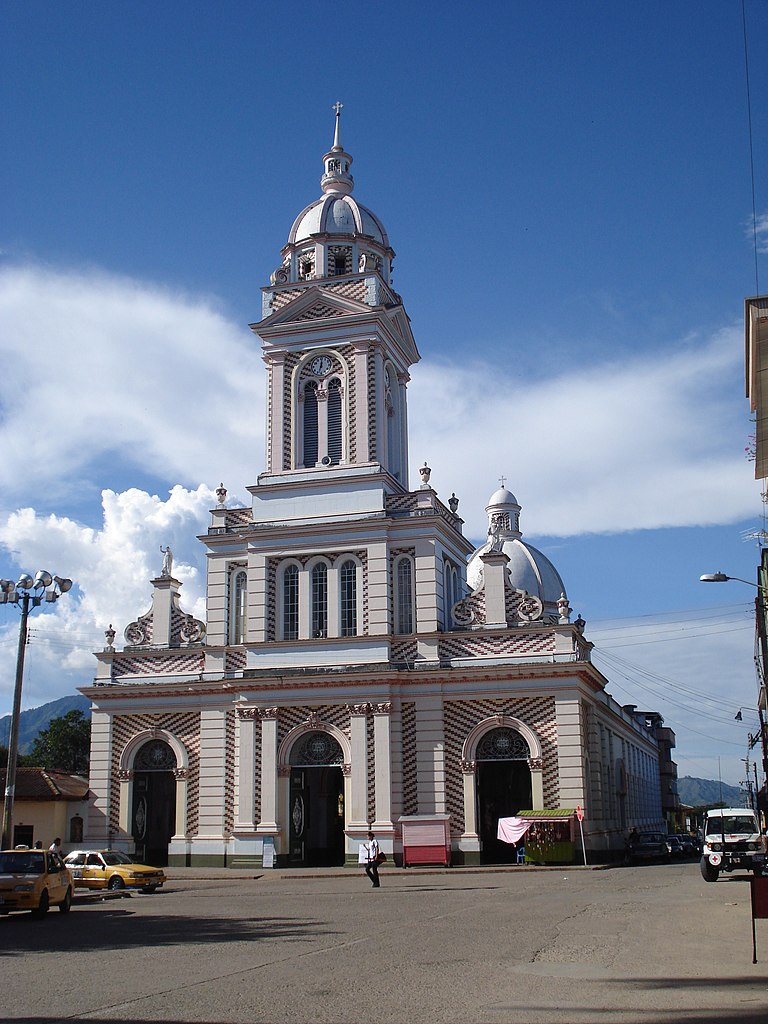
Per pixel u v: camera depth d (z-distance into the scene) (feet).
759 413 103.30
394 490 179.93
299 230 195.83
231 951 64.90
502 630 165.48
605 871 148.46
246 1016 43.39
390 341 189.88
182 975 54.95
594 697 179.22
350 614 171.32
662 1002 45.78
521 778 167.73
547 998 46.85
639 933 71.26
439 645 167.22
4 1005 46.78
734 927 73.61
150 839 180.55
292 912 92.89
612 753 211.20
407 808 163.02
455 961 58.90
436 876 142.61
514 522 264.31
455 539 184.55
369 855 124.36
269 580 174.91
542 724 160.76
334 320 182.29
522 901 100.27
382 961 59.16
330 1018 42.83
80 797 179.93
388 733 163.43
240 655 177.06
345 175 203.00
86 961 61.41
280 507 178.09
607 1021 41.60
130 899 116.06
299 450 181.57
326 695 167.43
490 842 165.07
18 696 130.72
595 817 170.50
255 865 164.35
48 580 133.18
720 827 127.54
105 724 180.45
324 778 179.63
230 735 174.29
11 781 128.67
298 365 184.34
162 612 184.96
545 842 155.12
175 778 178.60
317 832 177.06
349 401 179.93
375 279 182.39
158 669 181.06
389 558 171.01
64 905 96.53
